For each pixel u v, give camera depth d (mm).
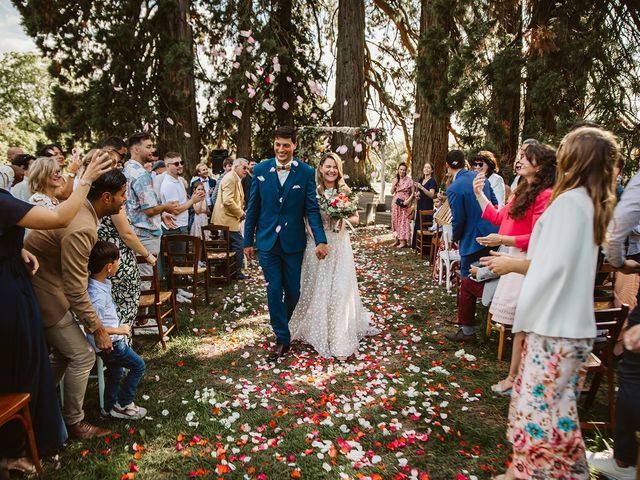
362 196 14352
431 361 4094
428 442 2859
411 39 18141
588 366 2910
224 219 7020
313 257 4414
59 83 13664
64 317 2725
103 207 2883
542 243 2057
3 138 32375
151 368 3988
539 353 2061
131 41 12836
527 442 2090
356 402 3330
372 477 2455
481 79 8570
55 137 13742
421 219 8852
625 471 2330
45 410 2561
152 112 12984
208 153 16891
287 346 4270
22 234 2475
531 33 8242
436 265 7086
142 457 2711
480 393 3438
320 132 14203
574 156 2010
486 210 3879
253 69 13539
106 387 3088
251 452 2752
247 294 6332
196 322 5191
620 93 8266
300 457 2697
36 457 2451
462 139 9008
